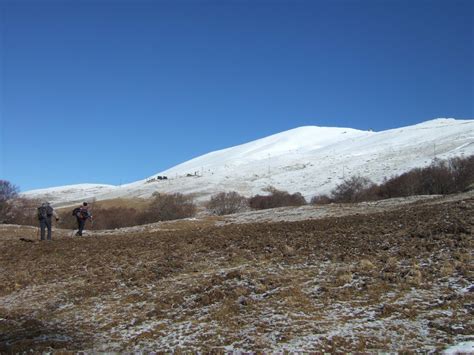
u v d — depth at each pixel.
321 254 16.98
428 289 12.74
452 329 10.42
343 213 32.62
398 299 12.32
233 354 10.28
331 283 13.90
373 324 11.11
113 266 18.58
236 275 15.23
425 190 57.34
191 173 138.38
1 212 56.06
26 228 34.12
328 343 10.41
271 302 12.99
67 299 15.40
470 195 31.27
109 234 28.83
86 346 11.50
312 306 12.48
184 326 12.18
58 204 112.75
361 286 13.46
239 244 19.50
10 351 11.38
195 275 16.19
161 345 11.20
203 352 10.57
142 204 81.88
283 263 16.48
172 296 14.30
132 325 12.69
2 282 18.02
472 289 12.29
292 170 108.81
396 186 60.53
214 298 13.72
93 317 13.56
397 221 20.48
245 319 12.16
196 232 24.06
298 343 10.52
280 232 21.30
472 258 14.41
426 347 9.81
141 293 15.02
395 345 10.06
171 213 59.25
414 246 16.34
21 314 14.38
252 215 36.88
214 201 65.56
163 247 20.52
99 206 79.94
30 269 19.39
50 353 11.10
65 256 20.80
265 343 10.70
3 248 23.58
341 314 11.84
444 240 16.42
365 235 18.67
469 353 9.27
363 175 87.06
